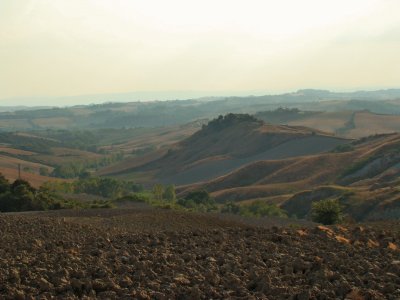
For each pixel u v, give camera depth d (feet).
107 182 555.69
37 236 96.43
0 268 56.65
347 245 74.13
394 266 55.06
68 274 53.26
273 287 46.96
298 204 445.78
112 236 93.30
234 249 70.38
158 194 485.15
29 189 281.74
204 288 47.47
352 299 43.75
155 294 45.24
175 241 81.71
